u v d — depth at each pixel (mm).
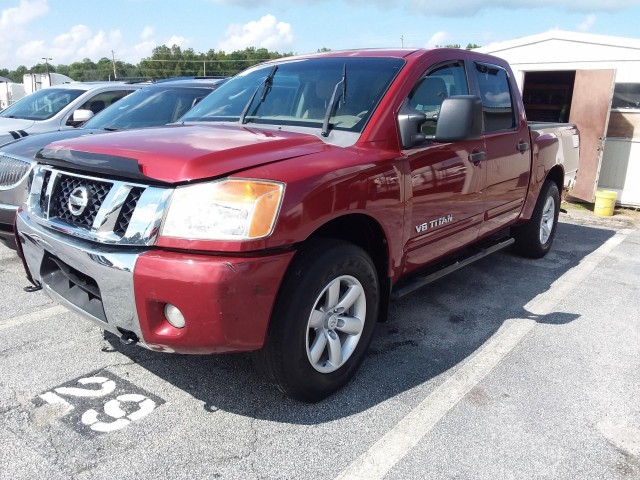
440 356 3633
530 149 5082
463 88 4184
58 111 7504
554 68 9688
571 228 7883
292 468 2500
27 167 4512
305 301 2699
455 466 2541
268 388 3148
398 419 2898
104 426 2750
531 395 3168
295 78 3918
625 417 2967
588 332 4074
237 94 4105
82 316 2850
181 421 2818
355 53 4027
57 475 2393
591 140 9281
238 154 2705
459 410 2996
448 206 3822
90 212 2730
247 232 2451
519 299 4742
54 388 3074
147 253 2475
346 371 3121
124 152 2750
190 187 2477
